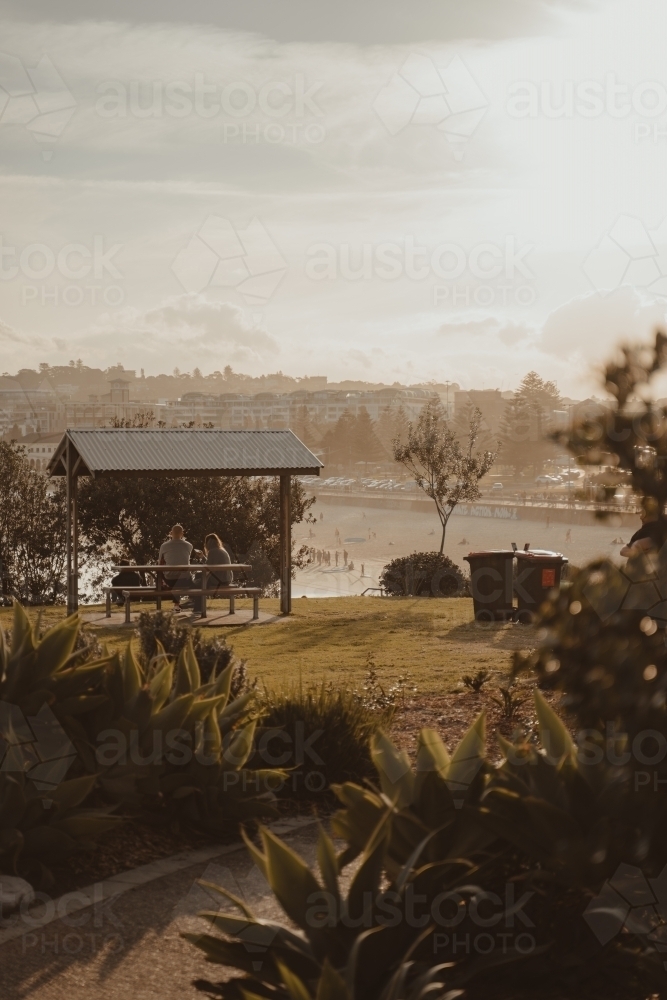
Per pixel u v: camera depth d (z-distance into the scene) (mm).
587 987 2961
